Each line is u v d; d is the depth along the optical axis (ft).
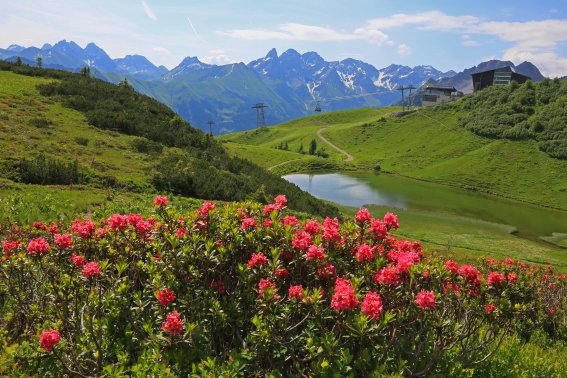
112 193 106.83
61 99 199.52
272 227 25.70
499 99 598.75
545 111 511.40
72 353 20.53
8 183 92.38
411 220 255.50
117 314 22.26
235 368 18.21
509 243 211.20
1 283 27.73
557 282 51.21
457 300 25.77
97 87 233.14
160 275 22.62
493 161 450.30
